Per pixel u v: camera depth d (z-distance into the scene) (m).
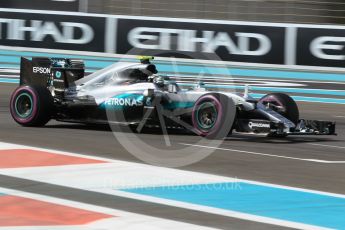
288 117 38.47
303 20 67.69
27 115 39.88
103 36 66.25
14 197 22.23
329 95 59.00
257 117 37.81
